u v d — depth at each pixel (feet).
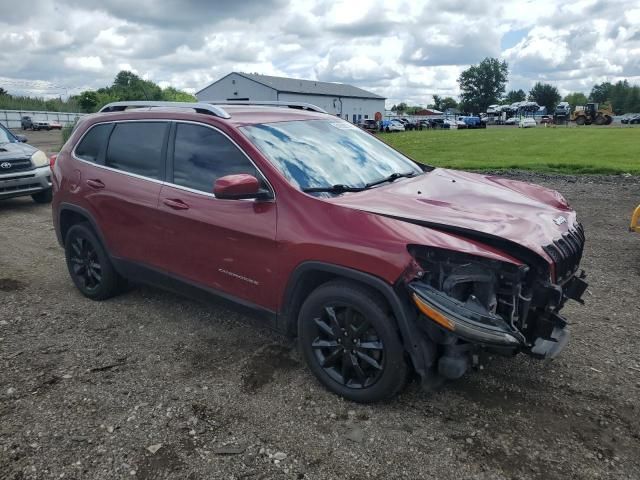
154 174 14.08
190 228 12.91
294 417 10.56
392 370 10.18
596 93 479.41
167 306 16.25
